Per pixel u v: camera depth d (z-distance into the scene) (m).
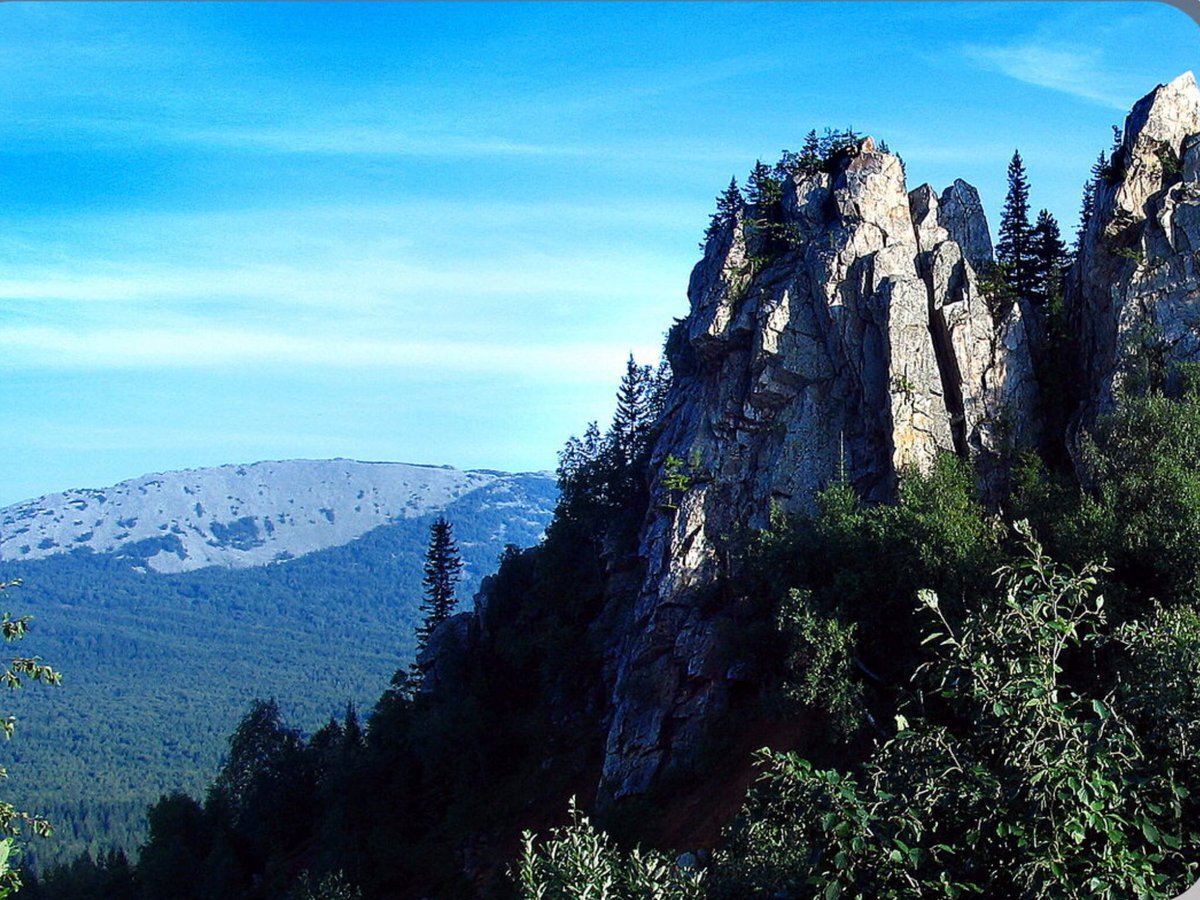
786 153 89.50
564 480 112.75
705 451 82.75
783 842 25.36
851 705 57.56
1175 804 17.50
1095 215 76.19
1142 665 19.61
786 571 67.50
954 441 74.56
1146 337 68.81
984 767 18.09
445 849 90.50
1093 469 62.56
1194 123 75.25
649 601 81.44
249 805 123.12
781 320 80.31
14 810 25.27
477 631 118.44
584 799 84.69
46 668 25.19
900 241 81.19
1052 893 16.66
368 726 124.38
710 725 72.75
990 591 54.56
